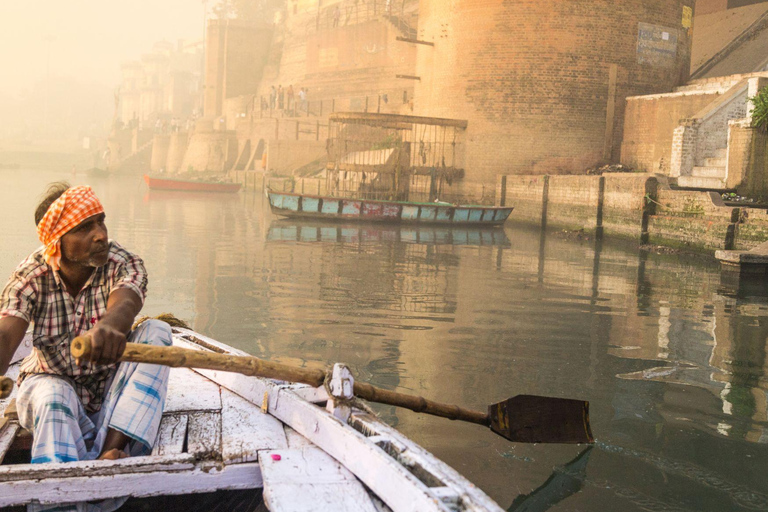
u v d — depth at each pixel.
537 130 26.70
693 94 22.70
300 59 55.50
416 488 2.18
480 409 4.77
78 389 3.14
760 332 7.56
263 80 62.38
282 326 7.40
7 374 3.79
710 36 31.23
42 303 2.93
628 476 3.66
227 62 63.44
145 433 2.91
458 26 27.84
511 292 10.05
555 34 26.17
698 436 4.29
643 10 26.19
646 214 17.91
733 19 31.03
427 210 23.09
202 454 2.83
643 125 25.00
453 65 28.17
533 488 3.49
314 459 2.75
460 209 23.12
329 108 48.50
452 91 28.28
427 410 3.29
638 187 18.16
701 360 6.30
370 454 2.47
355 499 2.41
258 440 2.96
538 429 3.70
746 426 4.50
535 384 5.41
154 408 2.98
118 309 2.75
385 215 23.16
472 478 3.59
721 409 4.86
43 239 2.85
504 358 6.21
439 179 28.08
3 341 2.75
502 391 5.21
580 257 15.01
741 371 5.94
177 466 2.68
